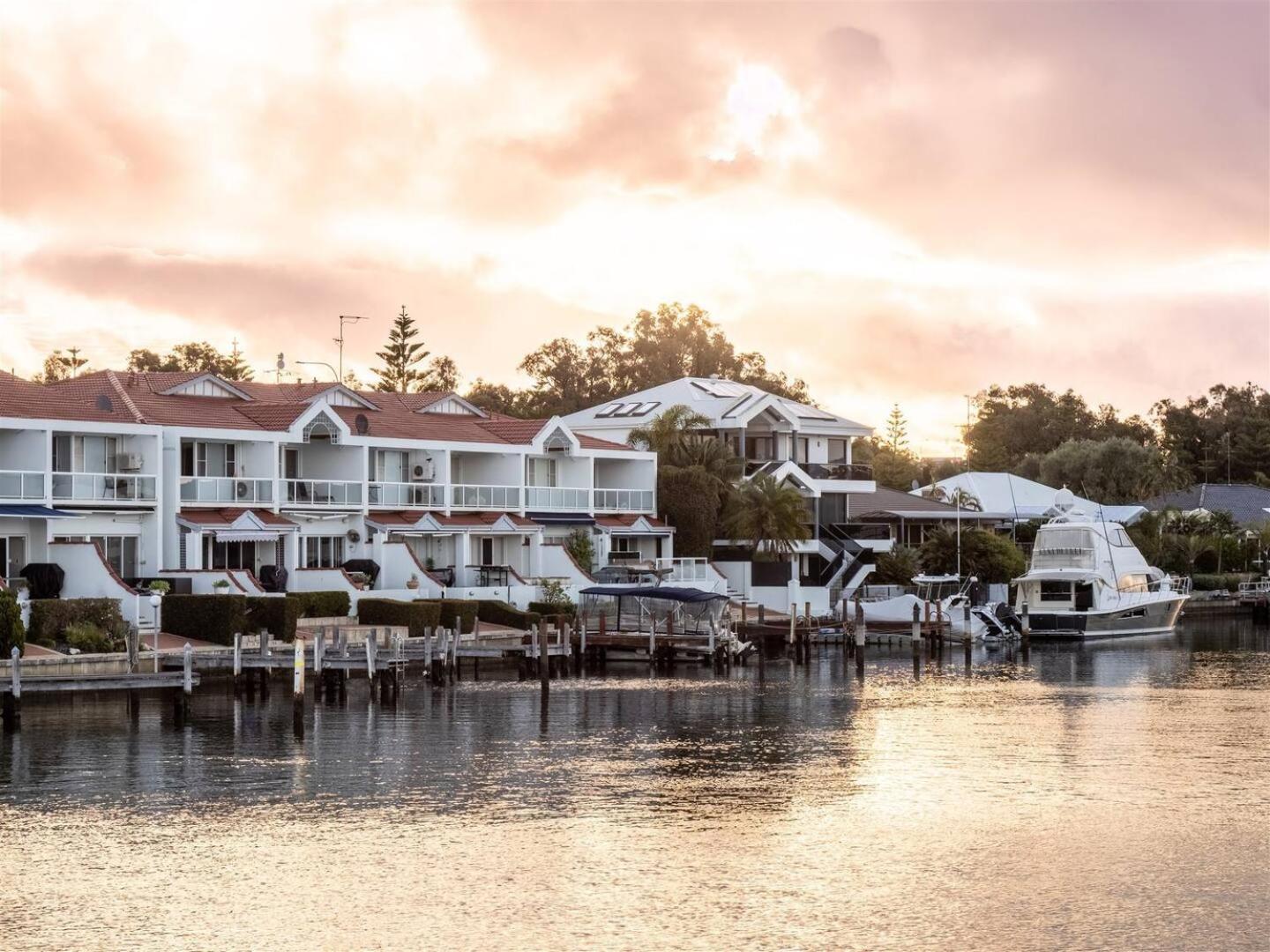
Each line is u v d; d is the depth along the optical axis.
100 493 75.88
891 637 98.88
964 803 43.53
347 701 64.00
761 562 106.81
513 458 98.94
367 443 89.50
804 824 40.75
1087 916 32.81
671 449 112.50
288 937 31.44
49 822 40.78
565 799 43.84
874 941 31.17
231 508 82.12
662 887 34.75
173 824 40.47
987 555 114.50
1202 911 33.16
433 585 84.19
